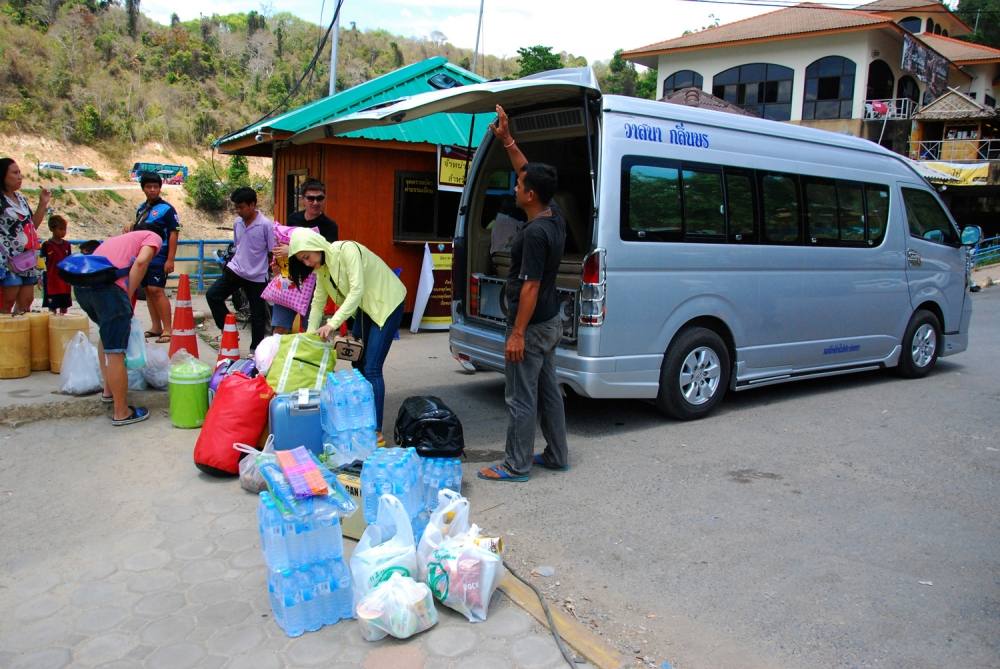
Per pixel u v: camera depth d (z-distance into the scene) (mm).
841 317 6961
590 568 3664
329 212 9367
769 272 6281
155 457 4961
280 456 3385
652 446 5473
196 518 4098
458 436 4273
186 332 6496
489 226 6621
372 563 3139
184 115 60062
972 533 4113
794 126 6582
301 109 9273
